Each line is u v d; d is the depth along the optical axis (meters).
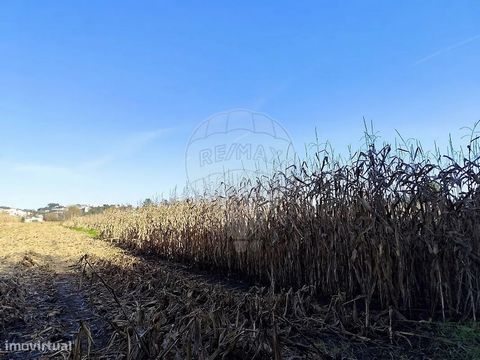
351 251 4.36
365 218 4.14
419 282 4.23
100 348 3.11
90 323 3.86
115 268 6.80
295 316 3.76
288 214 5.40
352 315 3.64
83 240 17.39
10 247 13.02
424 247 4.12
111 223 18.00
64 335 3.53
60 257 10.05
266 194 6.08
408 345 3.29
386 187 4.18
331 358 2.99
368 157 4.37
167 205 11.89
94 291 5.19
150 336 2.67
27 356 3.10
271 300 3.80
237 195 7.03
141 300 4.31
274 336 2.65
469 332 3.40
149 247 11.84
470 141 4.19
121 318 3.56
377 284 4.11
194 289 4.50
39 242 15.55
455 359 3.01
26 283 6.07
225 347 2.70
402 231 4.12
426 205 4.06
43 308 4.52
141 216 13.62
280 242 5.55
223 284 6.34
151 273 5.90
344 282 4.55
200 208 8.48
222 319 3.08
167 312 3.52
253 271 6.39
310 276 4.93
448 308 4.02
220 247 7.32
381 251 3.92
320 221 4.91
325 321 3.70
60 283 6.14
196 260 8.22
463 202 3.98
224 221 7.28
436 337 3.36
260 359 2.74
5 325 3.86
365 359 3.06
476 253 3.91
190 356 2.49
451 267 4.03
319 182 4.96
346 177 4.60
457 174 4.09
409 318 3.91
